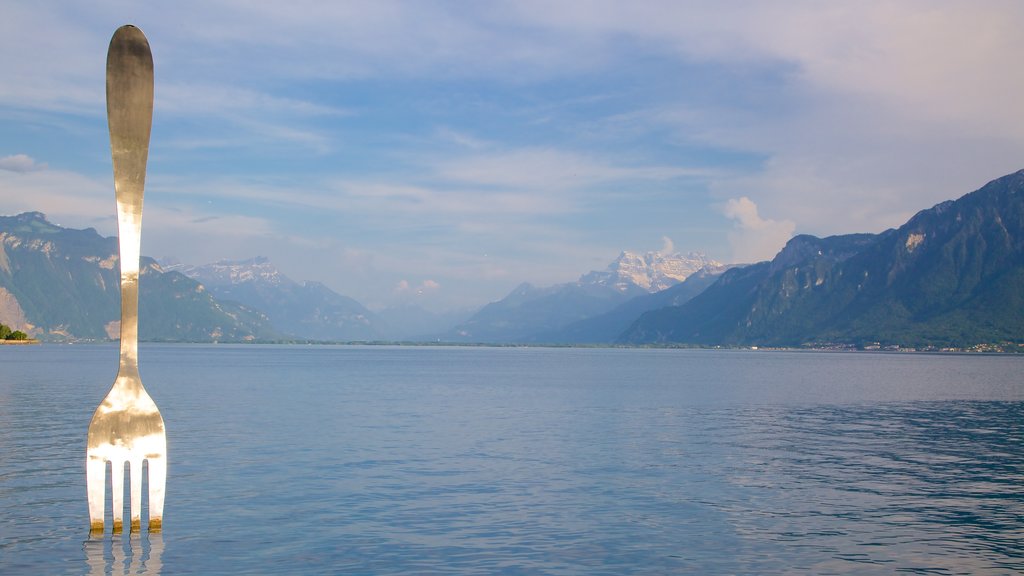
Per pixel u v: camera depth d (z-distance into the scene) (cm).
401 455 3988
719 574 2031
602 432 5138
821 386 11731
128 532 2339
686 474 3500
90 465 1552
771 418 6316
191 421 5556
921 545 2297
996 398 9112
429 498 2928
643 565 2103
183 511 2639
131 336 1570
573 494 3031
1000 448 4453
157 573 1952
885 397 9250
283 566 2048
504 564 2106
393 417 6034
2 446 4066
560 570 2059
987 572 2038
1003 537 2388
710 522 2580
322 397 8169
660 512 2723
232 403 7238
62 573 1931
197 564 2038
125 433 1568
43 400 7144
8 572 1933
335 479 3288
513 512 2711
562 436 4888
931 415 6756
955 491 3120
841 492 3091
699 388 10806
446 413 6444
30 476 3200
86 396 7656
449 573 2023
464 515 2659
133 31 1426
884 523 2569
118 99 1430
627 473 3519
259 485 3130
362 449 4188
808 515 2683
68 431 4716
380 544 2283
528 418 6097
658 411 6894
